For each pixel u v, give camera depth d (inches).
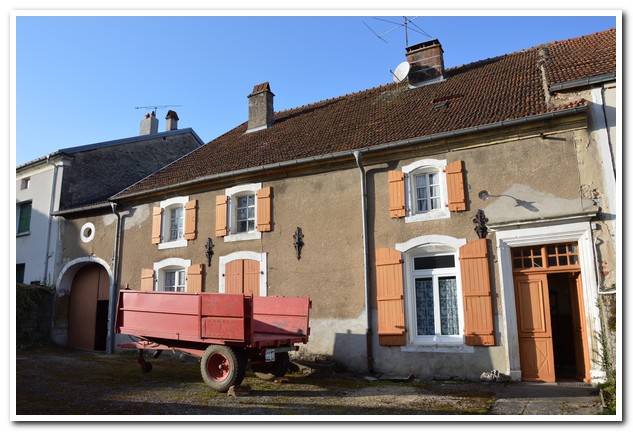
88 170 690.2
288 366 366.6
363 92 616.4
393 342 394.6
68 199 661.3
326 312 432.1
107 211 611.5
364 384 355.3
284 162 465.7
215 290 498.3
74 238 634.2
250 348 320.5
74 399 288.2
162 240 553.0
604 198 340.8
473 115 414.3
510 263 366.0
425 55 556.7
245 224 507.8
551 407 266.2
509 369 351.3
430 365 379.9
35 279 655.8
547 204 358.0
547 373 347.9
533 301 361.1
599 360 324.2
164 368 426.3
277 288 460.4
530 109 381.7
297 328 362.9
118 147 732.7
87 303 621.9
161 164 791.7
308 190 464.4
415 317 401.4
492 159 384.2
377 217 423.2
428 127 425.1
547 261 360.5
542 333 354.3
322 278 440.1
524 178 369.4
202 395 303.7
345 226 438.0
